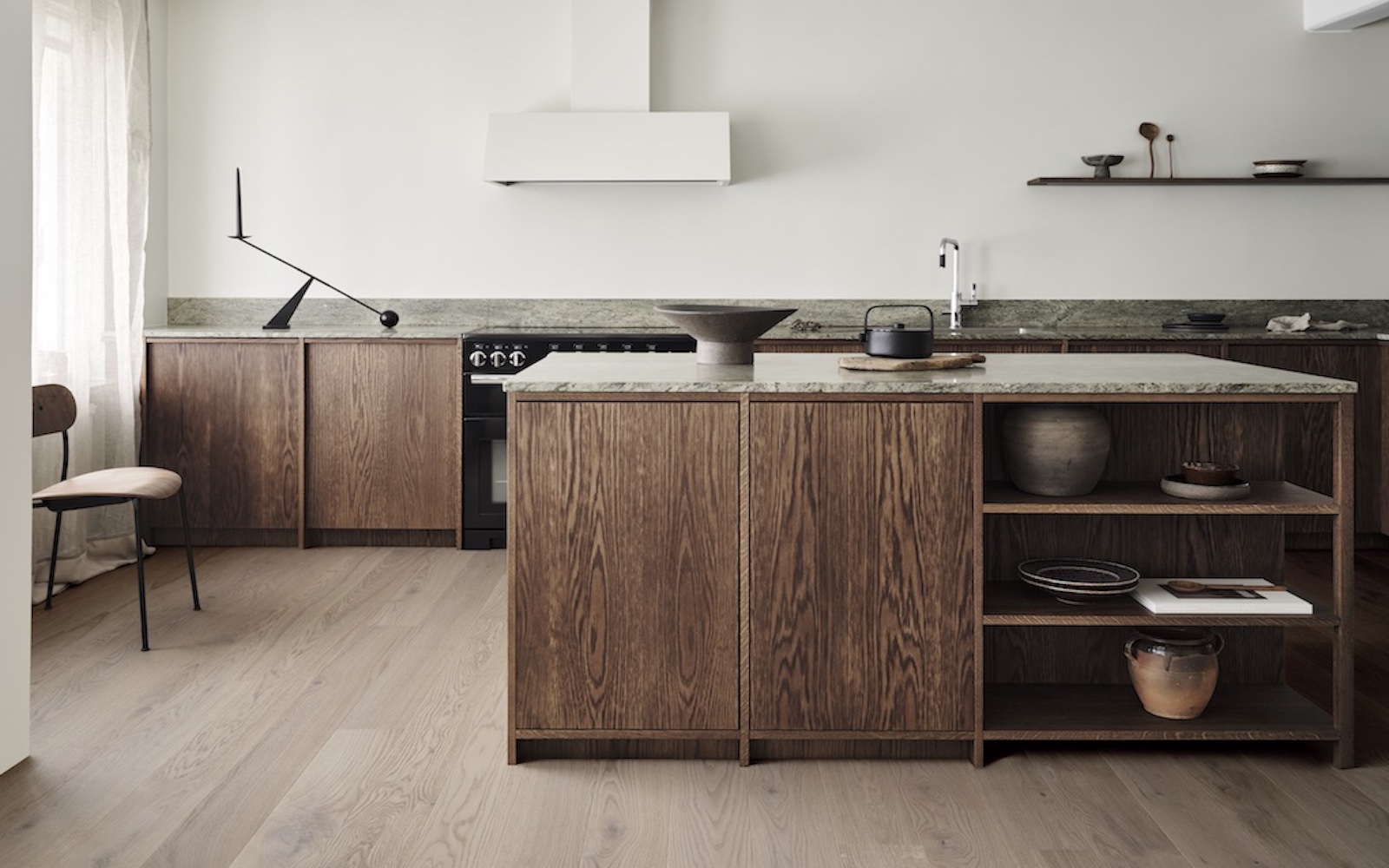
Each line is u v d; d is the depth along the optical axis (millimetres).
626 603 2664
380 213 5461
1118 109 5410
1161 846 2277
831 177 5438
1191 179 5250
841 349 5023
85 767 2645
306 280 5453
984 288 5492
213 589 4281
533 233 5469
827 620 2656
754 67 5391
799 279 5477
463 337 4910
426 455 4992
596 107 5203
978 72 5398
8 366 2611
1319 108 5406
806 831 2352
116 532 4695
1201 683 2717
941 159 5430
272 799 2482
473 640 3645
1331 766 2672
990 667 3002
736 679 2676
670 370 2918
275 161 5438
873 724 2674
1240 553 2986
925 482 2629
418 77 5406
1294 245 5477
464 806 2465
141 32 4844
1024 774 2633
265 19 5383
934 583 2648
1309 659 3455
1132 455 3004
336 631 3738
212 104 5414
